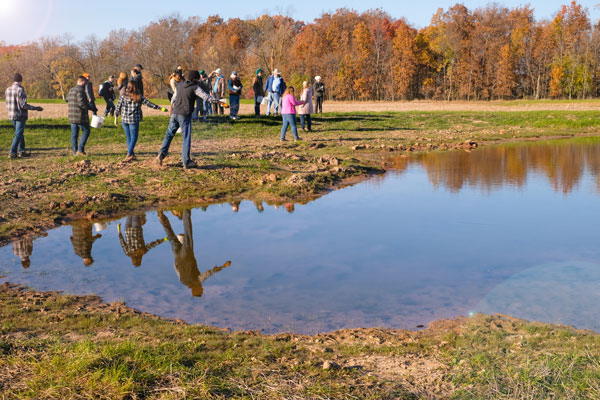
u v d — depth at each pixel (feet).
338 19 285.23
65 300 15.52
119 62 277.03
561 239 20.79
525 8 258.78
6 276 17.76
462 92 255.91
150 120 67.36
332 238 21.76
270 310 14.90
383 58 263.08
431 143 51.62
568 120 70.90
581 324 11.85
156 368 10.28
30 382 9.56
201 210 27.04
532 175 35.32
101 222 24.81
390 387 9.88
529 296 14.11
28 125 58.75
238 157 38.42
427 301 15.19
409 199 28.91
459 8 265.75
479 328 12.30
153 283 17.07
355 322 14.05
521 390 9.03
